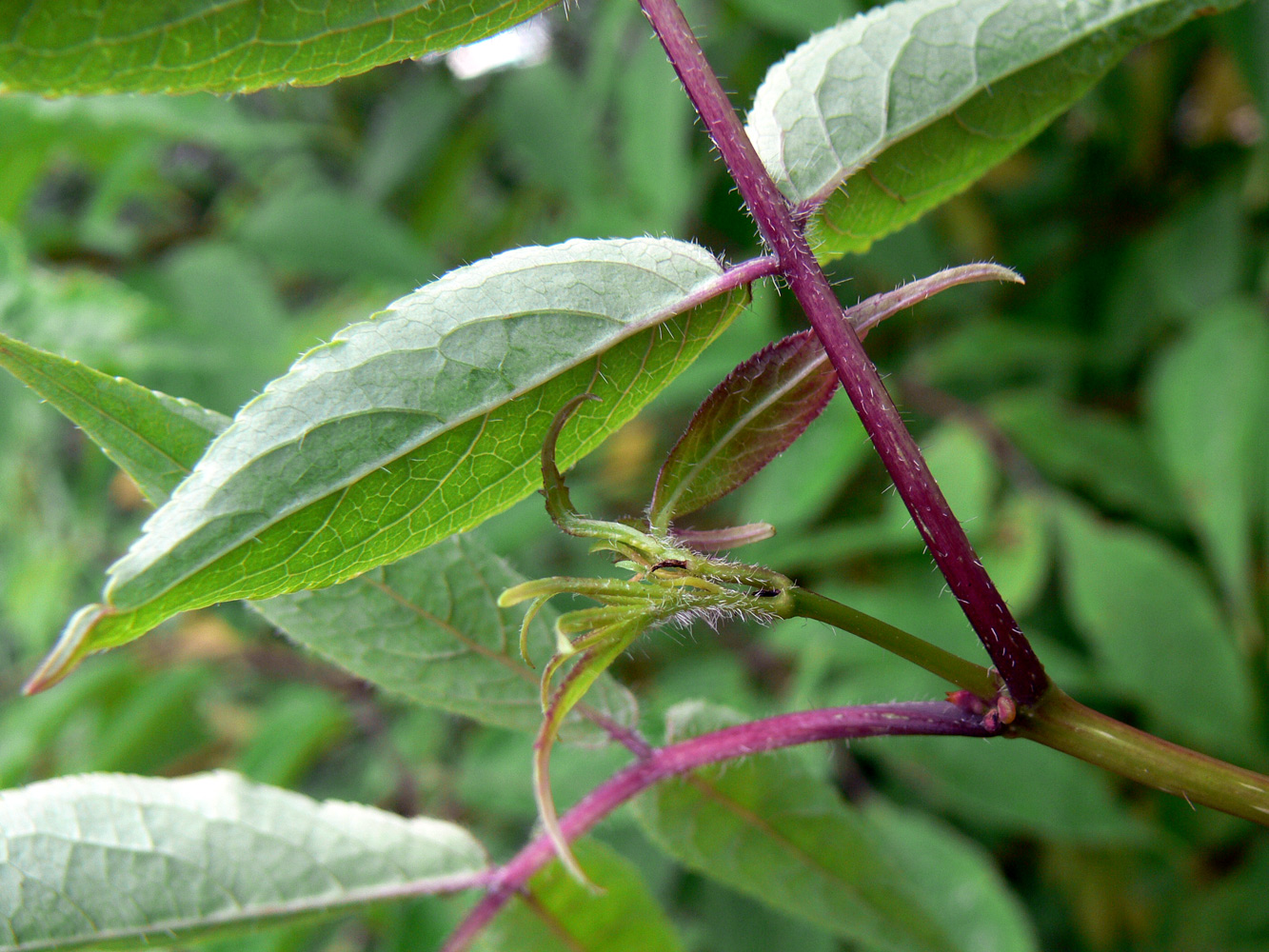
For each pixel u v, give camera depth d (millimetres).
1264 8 305
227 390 437
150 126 417
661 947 174
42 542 480
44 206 622
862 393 130
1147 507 347
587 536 127
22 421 412
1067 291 416
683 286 133
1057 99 157
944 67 154
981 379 426
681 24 135
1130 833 303
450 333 128
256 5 126
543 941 172
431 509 128
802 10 316
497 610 168
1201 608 317
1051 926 395
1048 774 310
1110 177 413
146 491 139
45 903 149
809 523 411
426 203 542
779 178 149
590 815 164
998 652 129
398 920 265
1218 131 411
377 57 134
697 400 361
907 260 426
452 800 369
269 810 161
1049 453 357
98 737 433
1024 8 156
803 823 177
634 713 167
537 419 130
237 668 422
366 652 165
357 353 125
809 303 132
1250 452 321
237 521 119
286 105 600
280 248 468
